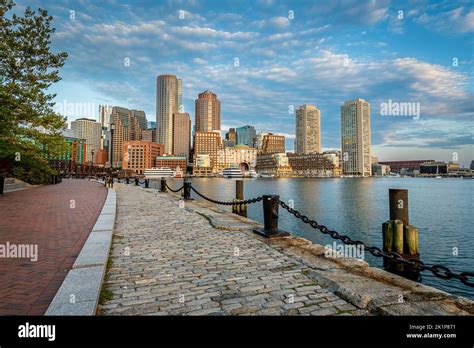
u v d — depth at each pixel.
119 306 3.49
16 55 22.23
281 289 4.02
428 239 21.61
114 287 4.08
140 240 6.98
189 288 4.05
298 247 6.29
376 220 31.69
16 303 3.47
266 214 7.51
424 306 3.36
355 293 3.66
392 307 3.34
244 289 4.02
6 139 21.28
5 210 11.34
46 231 7.52
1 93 19.81
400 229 6.95
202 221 9.79
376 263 15.11
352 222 30.47
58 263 4.96
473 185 118.94
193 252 5.91
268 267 4.95
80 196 17.97
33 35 22.44
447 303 3.44
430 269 3.89
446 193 71.62
